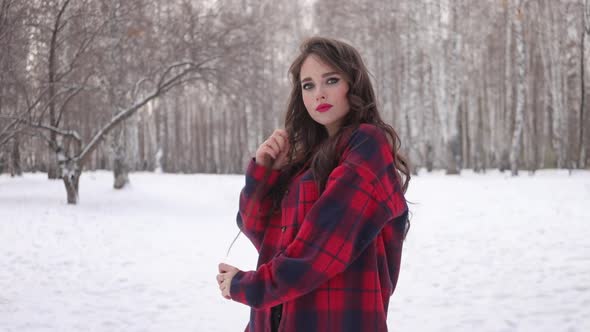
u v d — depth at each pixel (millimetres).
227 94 17484
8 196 18906
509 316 4883
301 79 1472
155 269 7316
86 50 16406
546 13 30562
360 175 1238
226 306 5625
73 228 11062
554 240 7988
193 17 16594
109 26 16344
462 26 31531
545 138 33844
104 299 5863
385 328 1316
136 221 12375
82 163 16484
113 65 17531
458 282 6164
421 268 6961
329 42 1448
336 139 1374
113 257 8125
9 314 5211
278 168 1549
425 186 19297
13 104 14797
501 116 35469
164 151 47594
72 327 4906
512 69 33469
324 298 1278
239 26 16953
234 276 1316
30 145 30500
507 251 7566
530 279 6031
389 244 1430
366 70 1469
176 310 5484
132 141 45656
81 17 15586
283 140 1545
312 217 1231
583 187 15258
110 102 18672
